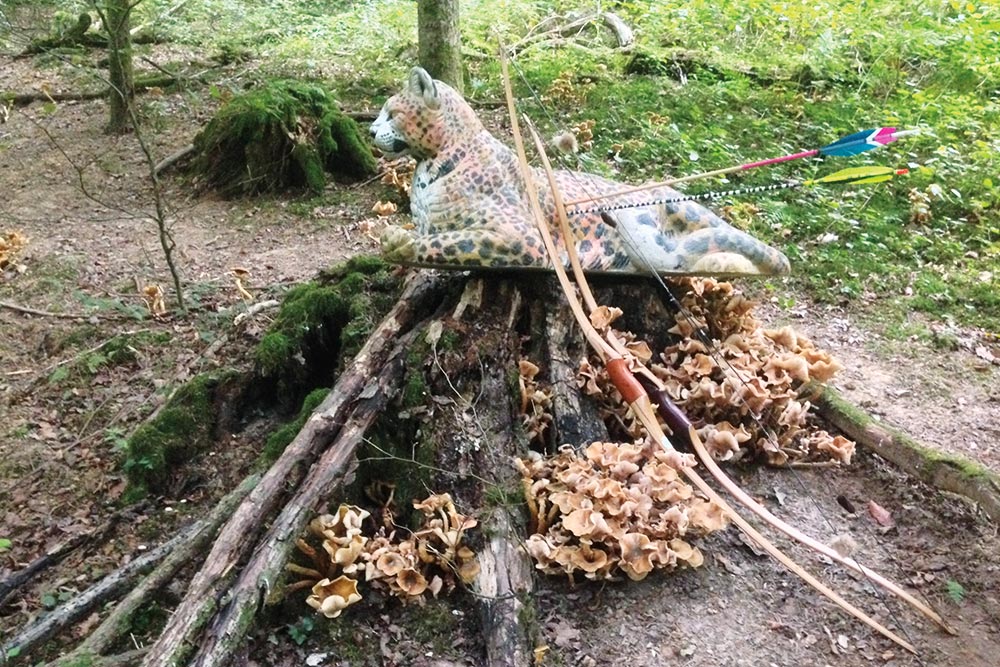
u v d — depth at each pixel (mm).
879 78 9047
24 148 8609
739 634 3207
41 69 10656
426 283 4285
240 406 4605
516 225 3879
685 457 3436
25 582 3674
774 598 3375
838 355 5246
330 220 7180
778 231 6523
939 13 10461
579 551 3254
